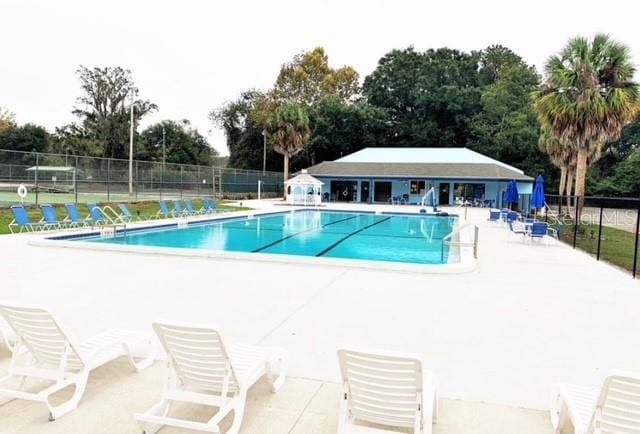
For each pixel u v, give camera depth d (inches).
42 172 1052.5
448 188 1598.2
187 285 339.3
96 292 314.3
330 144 2100.1
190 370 141.9
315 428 140.3
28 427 138.2
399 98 2231.8
